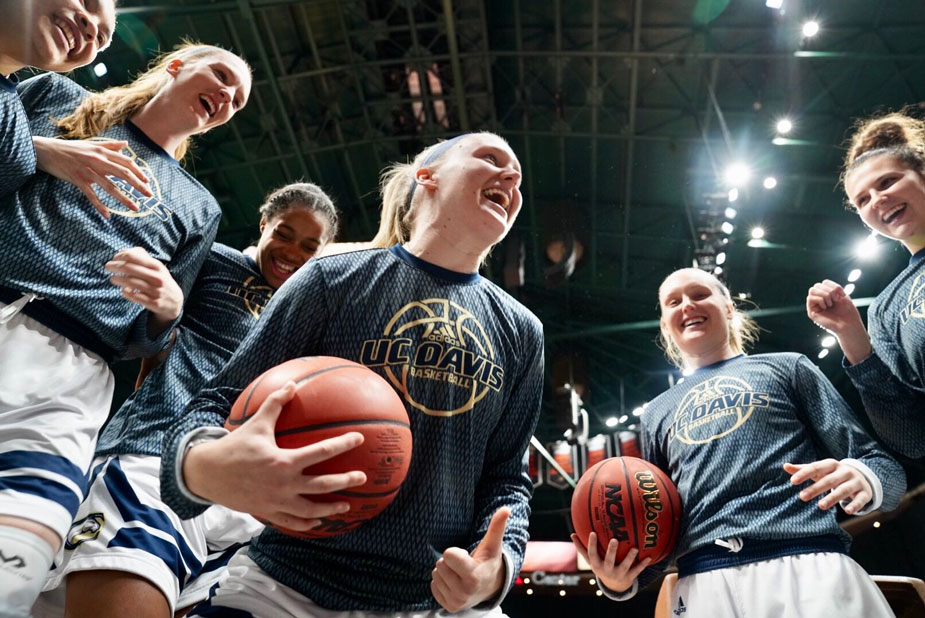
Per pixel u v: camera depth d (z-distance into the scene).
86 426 2.09
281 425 1.37
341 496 1.38
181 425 1.51
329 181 12.27
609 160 11.88
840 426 2.58
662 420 2.95
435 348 1.76
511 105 11.57
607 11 10.14
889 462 2.48
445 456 1.71
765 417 2.66
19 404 1.97
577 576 7.55
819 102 10.35
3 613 1.67
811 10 9.37
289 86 10.95
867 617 2.21
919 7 8.98
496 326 1.92
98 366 2.21
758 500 2.46
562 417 12.59
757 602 2.30
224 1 9.65
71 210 2.21
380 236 2.25
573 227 12.46
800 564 2.33
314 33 10.45
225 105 2.73
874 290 11.77
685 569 2.53
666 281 3.26
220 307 2.79
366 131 11.67
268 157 11.70
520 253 12.23
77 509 1.98
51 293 2.08
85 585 2.04
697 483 2.60
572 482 10.45
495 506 1.85
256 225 12.61
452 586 1.49
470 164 1.92
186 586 2.52
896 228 2.95
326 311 1.78
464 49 10.80
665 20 10.04
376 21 10.37
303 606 1.60
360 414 1.40
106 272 2.22
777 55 9.86
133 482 2.28
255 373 1.68
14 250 2.07
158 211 2.44
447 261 1.91
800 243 11.74
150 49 9.78
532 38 10.68
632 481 2.53
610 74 10.84
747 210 11.58
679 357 3.60
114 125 2.57
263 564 1.69
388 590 1.63
